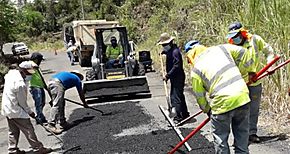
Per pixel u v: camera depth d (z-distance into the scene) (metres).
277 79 6.81
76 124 7.74
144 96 10.17
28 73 7.53
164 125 6.98
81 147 6.23
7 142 7.44
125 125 7.25
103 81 9.72
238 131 4.24
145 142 6.05
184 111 6.98
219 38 10.03
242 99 3.97
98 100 10.13
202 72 4.09
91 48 21.59
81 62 21.81
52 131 6.87
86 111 8.85
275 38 7.27
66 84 7.49
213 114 4.09
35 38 57.69
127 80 9.77
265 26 7.79
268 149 5.23
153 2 29.41
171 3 24.25
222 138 4.14
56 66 24.25
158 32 22.14
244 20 8.69
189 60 5.40
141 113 8.09
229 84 4.00
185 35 14.44
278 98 6.76
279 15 7.33
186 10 16.67
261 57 6.38
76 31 23.58
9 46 49.31
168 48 6.96
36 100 7.88
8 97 5.83
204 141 5.73
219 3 11.36
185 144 5.52
